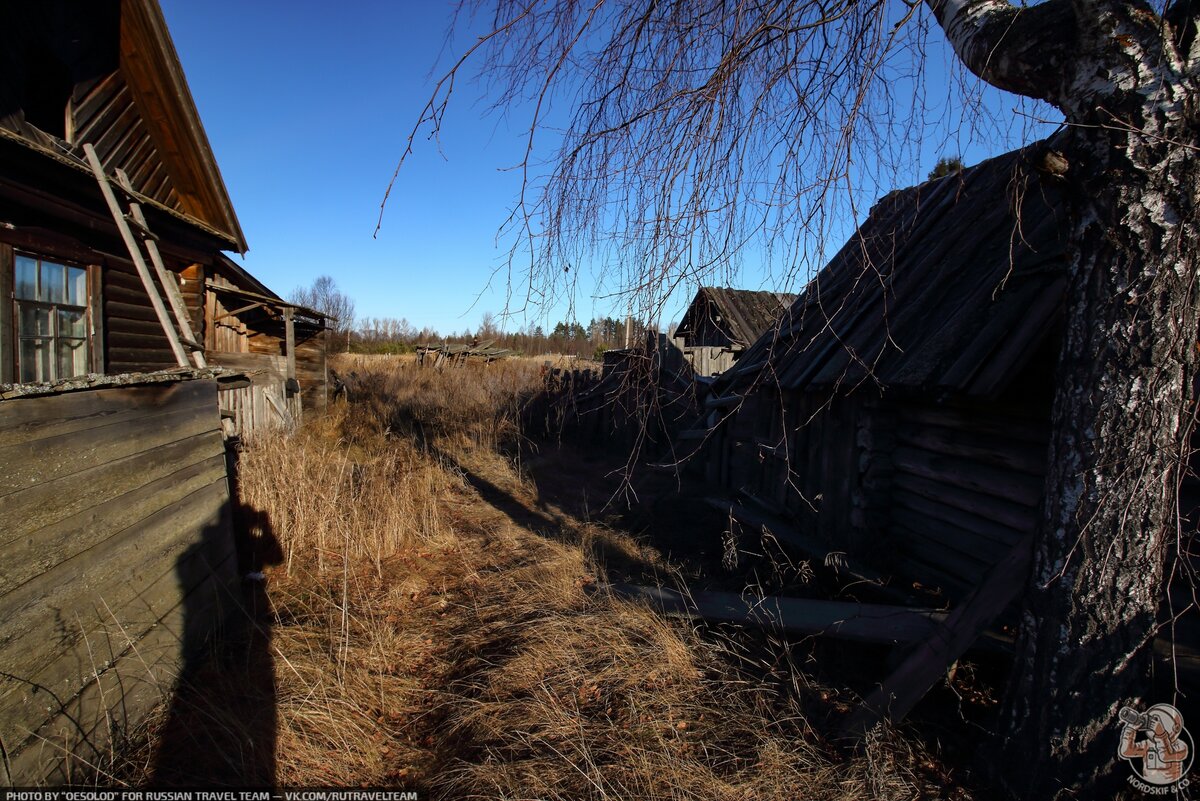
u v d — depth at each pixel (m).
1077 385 1.99
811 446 5.03
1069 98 1.89
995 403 3.36
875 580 3.89
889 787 2.33
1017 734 2.21
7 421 2.06
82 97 5.93
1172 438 1.86
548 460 9.88
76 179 5.36
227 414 7.27
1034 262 3.27
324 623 3.99
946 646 2.60
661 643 3.42
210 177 7.47
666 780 2.42
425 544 5.62
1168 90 1.70
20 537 2.11
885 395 3.71
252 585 4.49
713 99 2.17
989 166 4.89
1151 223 1.77
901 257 4.75
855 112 1.93
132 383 2.78
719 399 6.57
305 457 6.77
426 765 2.71
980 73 2.13
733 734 2.75
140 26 6.02
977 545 3.49
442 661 3.57
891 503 4.25
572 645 3.50
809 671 3.25
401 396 15.97
